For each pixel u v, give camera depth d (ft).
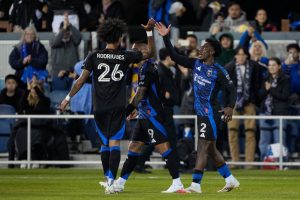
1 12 200.23
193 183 107.24
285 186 122.11
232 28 181.98
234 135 158.71
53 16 188.14
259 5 214.69
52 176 139.74
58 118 159.02
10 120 166.20
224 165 109.19
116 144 103.81
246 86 160.45
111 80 103.14
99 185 120.78
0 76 183.62
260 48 168.96
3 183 124.67
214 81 105.81
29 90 162.40
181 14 188.44
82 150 167.84
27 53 171.63
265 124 159.53
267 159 159.12
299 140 162.30
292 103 167.53
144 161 146.41
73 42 176.24
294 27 196.03
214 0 198.39
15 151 160.97
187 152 150.82
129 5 212.43
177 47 166.40
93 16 190.29
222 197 100.78
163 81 145.28
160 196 101.30
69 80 173.88
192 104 162.30
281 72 161.99
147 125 107.45
